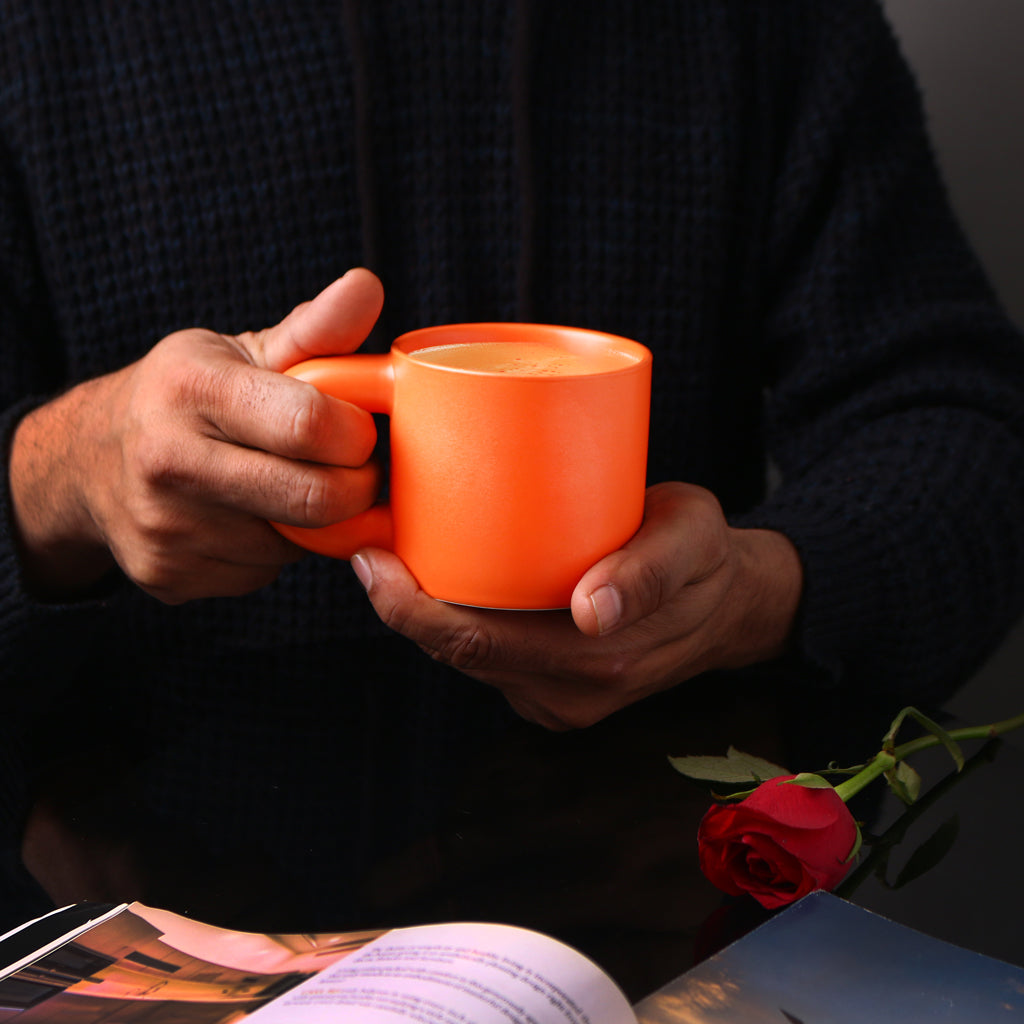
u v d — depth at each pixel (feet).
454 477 2.46
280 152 3.39
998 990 2.24
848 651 3.05
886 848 2.54
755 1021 2.20
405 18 3.33
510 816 2.61
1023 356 3.53
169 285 3.44
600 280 3.53
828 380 3.48
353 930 2.39
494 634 2.58
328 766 2.74
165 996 2.22
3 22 3.34
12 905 2.44
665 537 2.55
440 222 3.42
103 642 3.20
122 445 2.66
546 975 2.18
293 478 2.51
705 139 3.47
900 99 3.67
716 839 2.41
